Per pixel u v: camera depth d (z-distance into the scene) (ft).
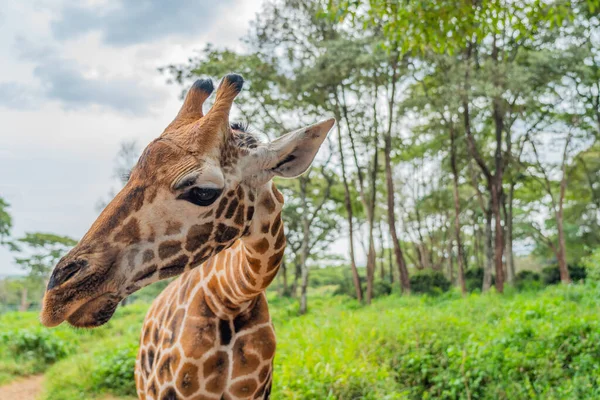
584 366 21.42
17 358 37.04
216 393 10.39
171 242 7.93
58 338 40.55
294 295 115.14
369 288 75.92
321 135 8.95
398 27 20.68
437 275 84.58
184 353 10.34
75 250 7.59
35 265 120.16
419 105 75.87
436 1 19.75
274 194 9.52
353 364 23.30
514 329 26.32
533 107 74.69
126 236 7.72
